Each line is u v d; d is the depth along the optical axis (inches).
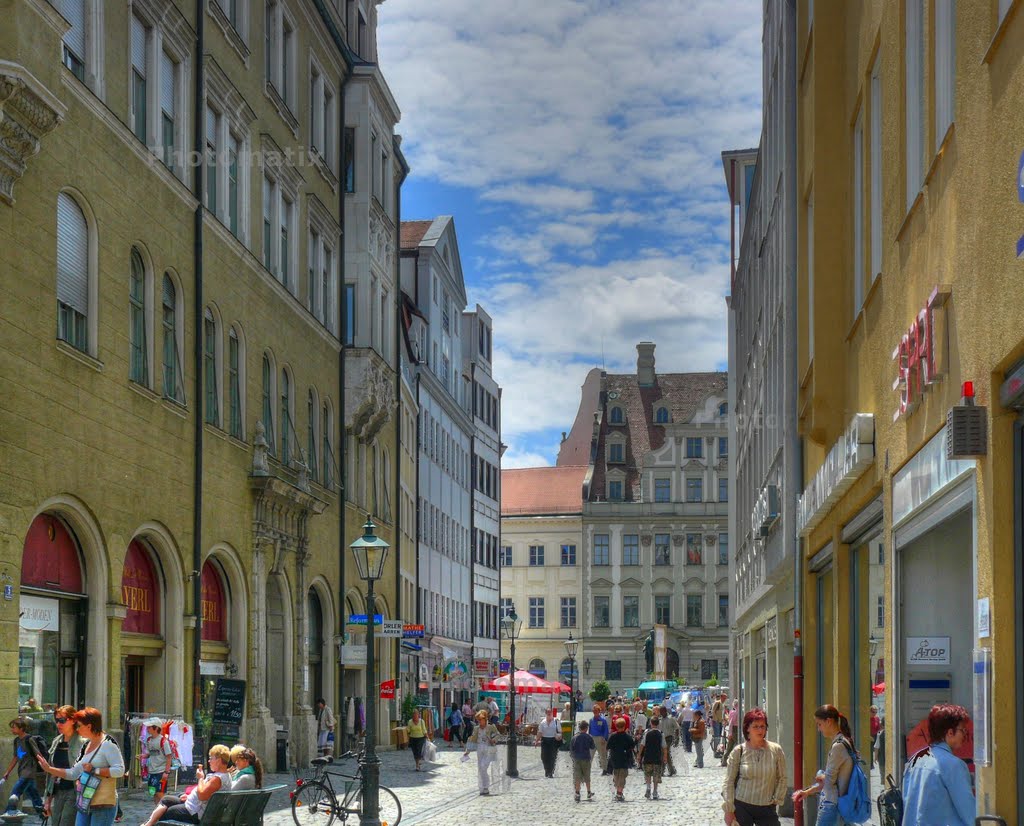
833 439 760.3
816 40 770.2
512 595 4815.5
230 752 612.1
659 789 1476.4
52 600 914.1
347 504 1792.6
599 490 4724.4
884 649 599.2
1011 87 352.2
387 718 2165.4
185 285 1165.1
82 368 935.0
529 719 2883.9
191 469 1168.8
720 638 4579.2
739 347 2132.1
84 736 576.4
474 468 3695.9
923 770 365.1
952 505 443.8
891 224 559.2
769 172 1350.9
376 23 2048.5
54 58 870.4
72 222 938.1
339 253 1797.5
